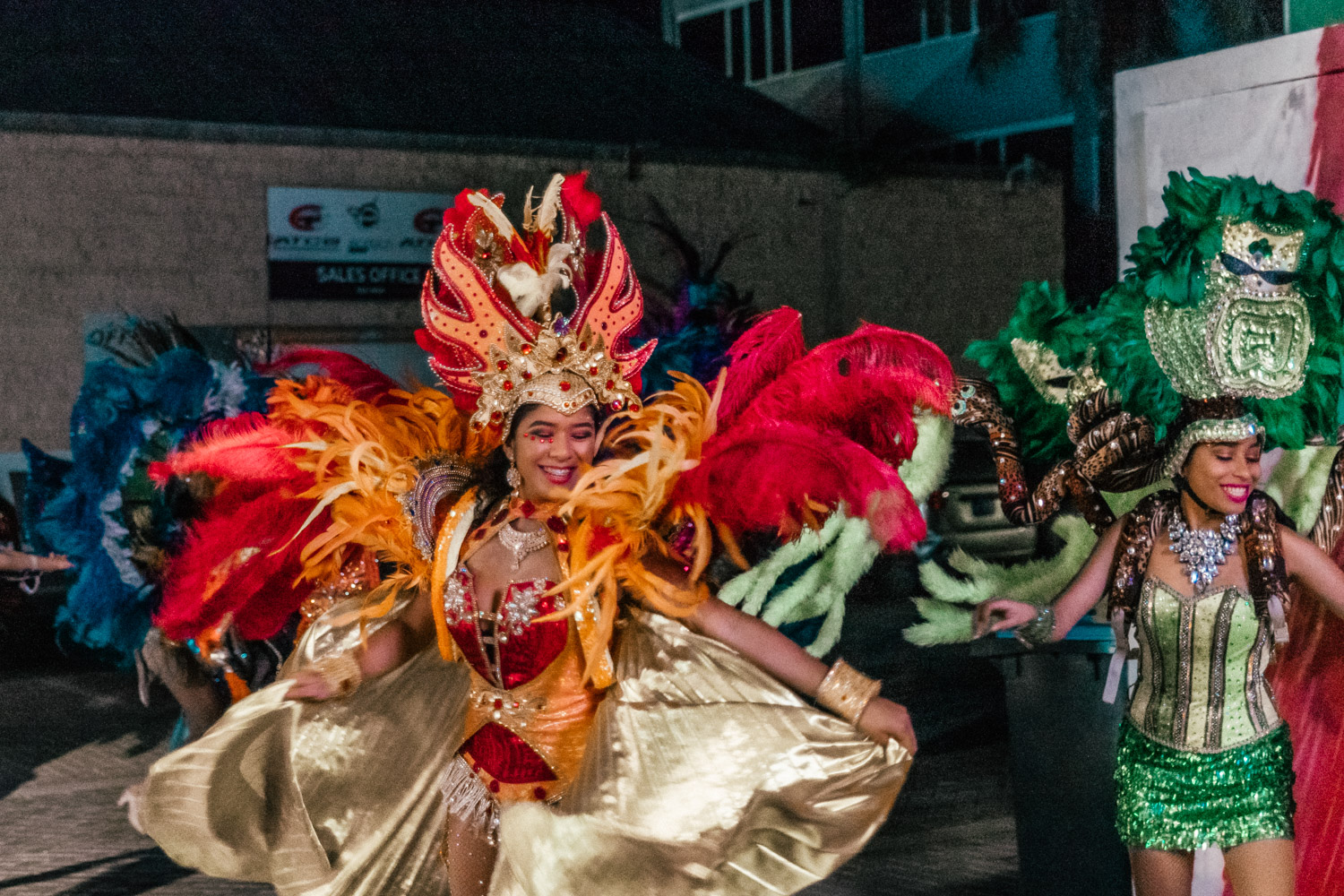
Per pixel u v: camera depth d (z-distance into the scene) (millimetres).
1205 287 3373
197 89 17266
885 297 21984
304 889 3246
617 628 3055
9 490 15539
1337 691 3930
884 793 2805
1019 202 23156
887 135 27781
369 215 17391
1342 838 3939
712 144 20641
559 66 21906
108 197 16109
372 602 3264
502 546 3002
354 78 18922
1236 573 3342
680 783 2883
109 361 4996
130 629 4941
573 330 3004
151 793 3029
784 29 29781
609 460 2998
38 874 5645
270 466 3361
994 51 25250
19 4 18234
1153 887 3439
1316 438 3816
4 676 10562
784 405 3014
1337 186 4012
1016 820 4223
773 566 3998
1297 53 4094
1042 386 3799
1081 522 4109
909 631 4195
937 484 3973
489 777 3039
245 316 16828
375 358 17516
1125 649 3521
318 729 3152
